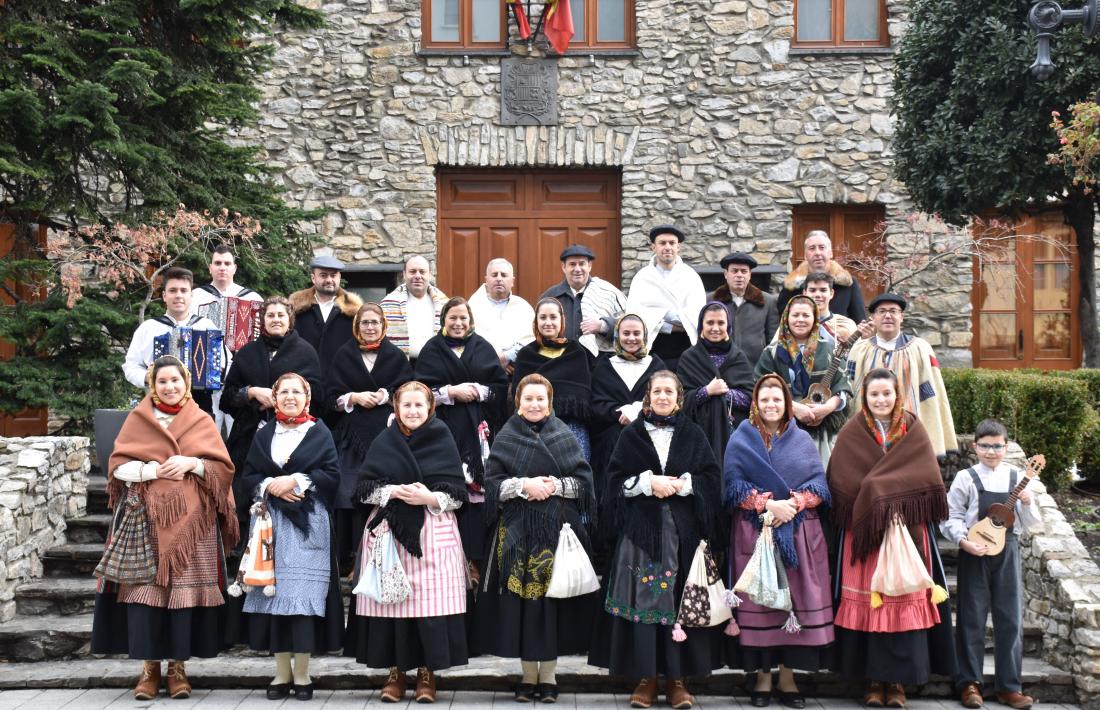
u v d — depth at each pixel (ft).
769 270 29.53
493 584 16.08
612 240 35.35
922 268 31.91
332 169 34.58
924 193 28.25
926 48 27.81
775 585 15.35
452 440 16.47
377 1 34.60
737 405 18.31
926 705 16.17
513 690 16.80
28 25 23.61
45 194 24.73
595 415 18.40
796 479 16.14
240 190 28.09
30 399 22.91
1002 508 16.10
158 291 26.04
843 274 21.75
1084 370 24.63
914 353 19.34
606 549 17.78
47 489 19.85
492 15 35.01
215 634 16.10
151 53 24.68
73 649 17.70
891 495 15.65
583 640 16.26
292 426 16.66
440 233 35.35
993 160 26.12
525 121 34.50
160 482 15.85
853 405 19.26
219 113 26.35
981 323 35.63
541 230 35.42
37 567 19.42
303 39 34.58
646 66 34.60
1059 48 25.11
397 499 15.71
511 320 21.26
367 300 29.35
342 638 16.19
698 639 15.62
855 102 34.37
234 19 26.45
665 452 16.29
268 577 15.52
